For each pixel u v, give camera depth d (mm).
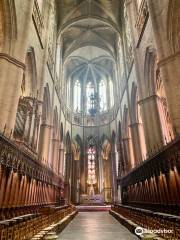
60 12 28328
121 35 27812
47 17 20844
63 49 33219
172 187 9805
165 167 10461
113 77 37344
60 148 30047
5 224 4645
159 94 17203
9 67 11688
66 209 14094
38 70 17672
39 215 7113
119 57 30938
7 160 8688
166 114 17062
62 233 8180
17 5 12562
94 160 36000
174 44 11984
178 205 9211
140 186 15672
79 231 8703
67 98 37375
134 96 21812
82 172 35188
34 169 13016
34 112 15328
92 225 10781
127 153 25625
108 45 33750
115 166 33438
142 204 15070
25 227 5285
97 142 36688
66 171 33156
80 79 41344
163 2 12688
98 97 39812
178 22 11922
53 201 20219
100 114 38438
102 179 34875
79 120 37875
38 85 17531
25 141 13719
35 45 16750
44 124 21469
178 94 11133
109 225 10664
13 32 12273
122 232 8242
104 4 27906
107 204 31734
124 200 21359
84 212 23516
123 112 27016
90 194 33562
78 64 39125
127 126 26250
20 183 10508
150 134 15891
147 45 16297
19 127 13664
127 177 20781
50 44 22641
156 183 11977
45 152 20562
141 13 17688
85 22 30719
